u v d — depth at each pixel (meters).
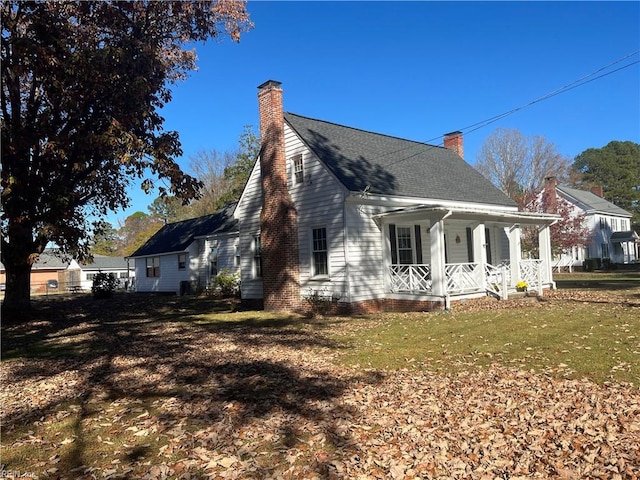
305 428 5.23
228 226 26.45
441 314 13.49
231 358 8.91
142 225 77.56
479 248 16.70
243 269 19.83
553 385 6.26
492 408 5.57
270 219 17.05
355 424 5.29
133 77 12.42
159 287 31.84
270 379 7.27
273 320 14.31
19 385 7.61
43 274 53.50
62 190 11.87
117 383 7.43
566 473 3.97
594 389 5.98
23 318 16.86
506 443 4.62
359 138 19.81
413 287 15.55
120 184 16.73
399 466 4.23
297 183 17.20
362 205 15.94
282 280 16.64
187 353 9.52
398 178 17.86
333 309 15.58
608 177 70.69
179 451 4.73
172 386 7.13
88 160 13.23
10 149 10.66
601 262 40.75
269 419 5.53
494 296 16.53
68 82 11.38
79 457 4.65
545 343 8.61
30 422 5.71
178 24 14.69
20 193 11.63
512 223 18.20
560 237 34.66
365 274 15.77
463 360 7.89
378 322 12.83
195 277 28.30
